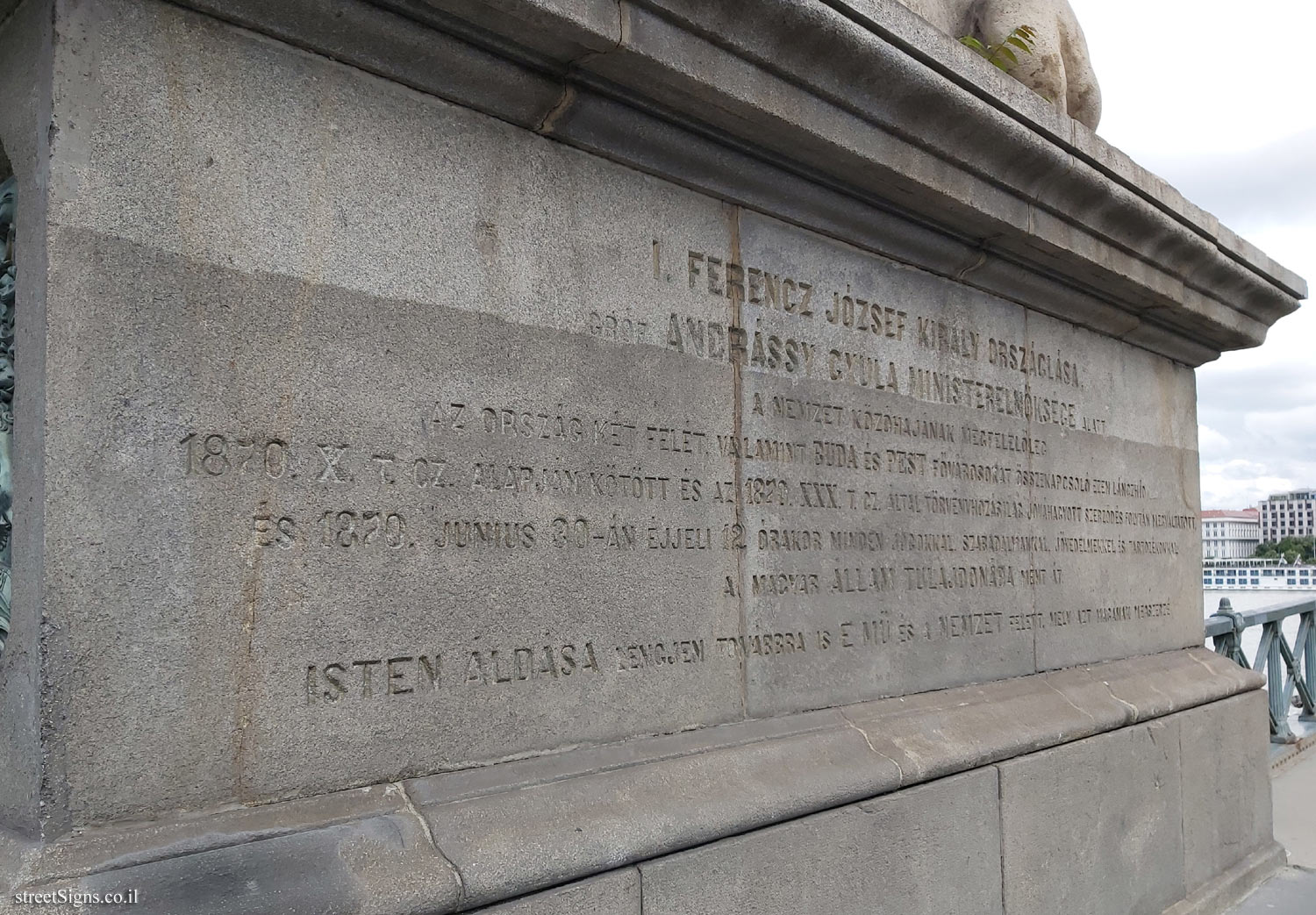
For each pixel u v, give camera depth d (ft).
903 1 13.50
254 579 6.38
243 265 6.46
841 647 10.75
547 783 7.71
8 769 5.79
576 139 8.50
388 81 7.36
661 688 8.83
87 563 5.70
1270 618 23.53
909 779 10.36
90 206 5.83
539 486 8.02
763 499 9.98
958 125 10.82
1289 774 22.59
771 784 9.06
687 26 8.27
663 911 7.98
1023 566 13.75
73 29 5.83
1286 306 18.47
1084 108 15.60
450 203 7.64
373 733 6.88
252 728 6.31
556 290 8.31
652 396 9.00
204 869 5.80
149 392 5.99
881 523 11.43
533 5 7.22
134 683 5.84
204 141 6.34
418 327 7.33
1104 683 14.62
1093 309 15.20
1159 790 14.69
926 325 12.44
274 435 6.52
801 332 10.63
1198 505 18.67
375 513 6.99
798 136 9.57
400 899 6.33
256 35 6.65
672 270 9.33
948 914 10.80
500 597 7.69
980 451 13.14
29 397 5.79
